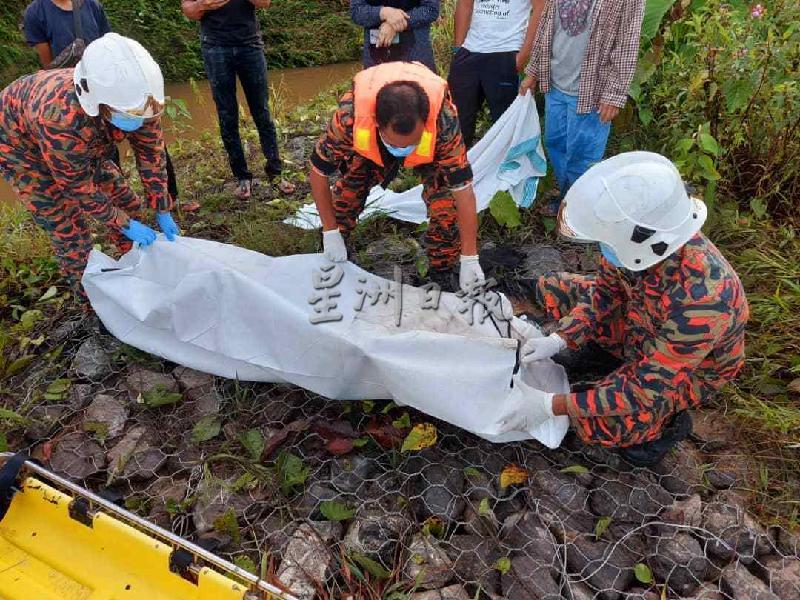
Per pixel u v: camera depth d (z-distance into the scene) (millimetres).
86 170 2732
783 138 3771
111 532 2113
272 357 2725
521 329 2654
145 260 3023
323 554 2256
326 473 2568
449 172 2594
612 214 1857
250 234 3871
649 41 4086
